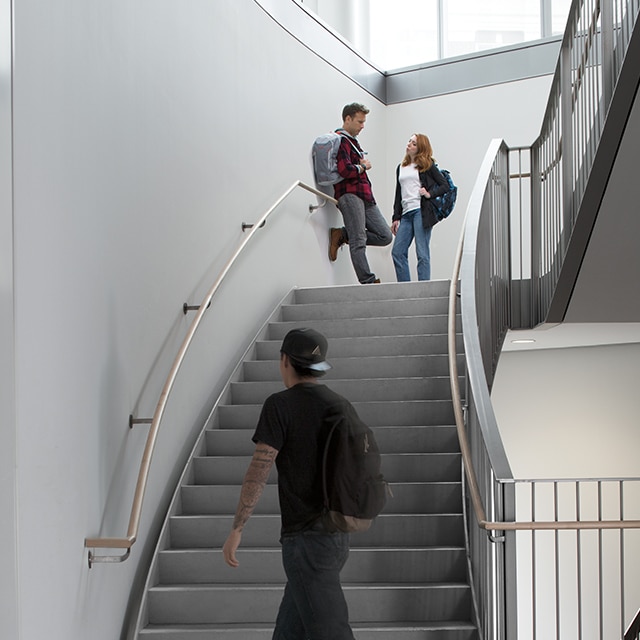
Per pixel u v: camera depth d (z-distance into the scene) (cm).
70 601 348
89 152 381
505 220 678
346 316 641
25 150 317
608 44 450
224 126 580
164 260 479
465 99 899
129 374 425
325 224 764
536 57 868
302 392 330
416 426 507
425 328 600
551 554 841
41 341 326
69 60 362
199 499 483
